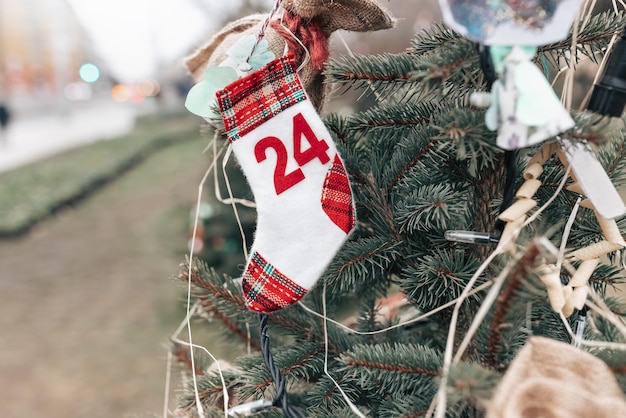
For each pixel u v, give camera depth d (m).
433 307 0.65
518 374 0.41
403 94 0.61
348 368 0.59
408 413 0.55
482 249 0.61
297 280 0.56
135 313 3.97
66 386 3.09
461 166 0.61
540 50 0.56
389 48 2.55
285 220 0.56
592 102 0.47
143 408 2.83
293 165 0.56
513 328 0.50
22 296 4.39
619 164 0.63
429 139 0.60
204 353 0.87
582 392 0.40
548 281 0.47
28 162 9.54
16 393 3.04
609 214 0.49
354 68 0.57
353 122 0.63
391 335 0.76
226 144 0.70
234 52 0.59
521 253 0.44
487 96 0.44
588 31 0.55
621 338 0.70
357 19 0.62
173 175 8.88
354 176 0.66
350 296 0.83
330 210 0.56
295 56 0.61
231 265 2.84
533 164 0.50
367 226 0.70
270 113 0.56
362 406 0.66
